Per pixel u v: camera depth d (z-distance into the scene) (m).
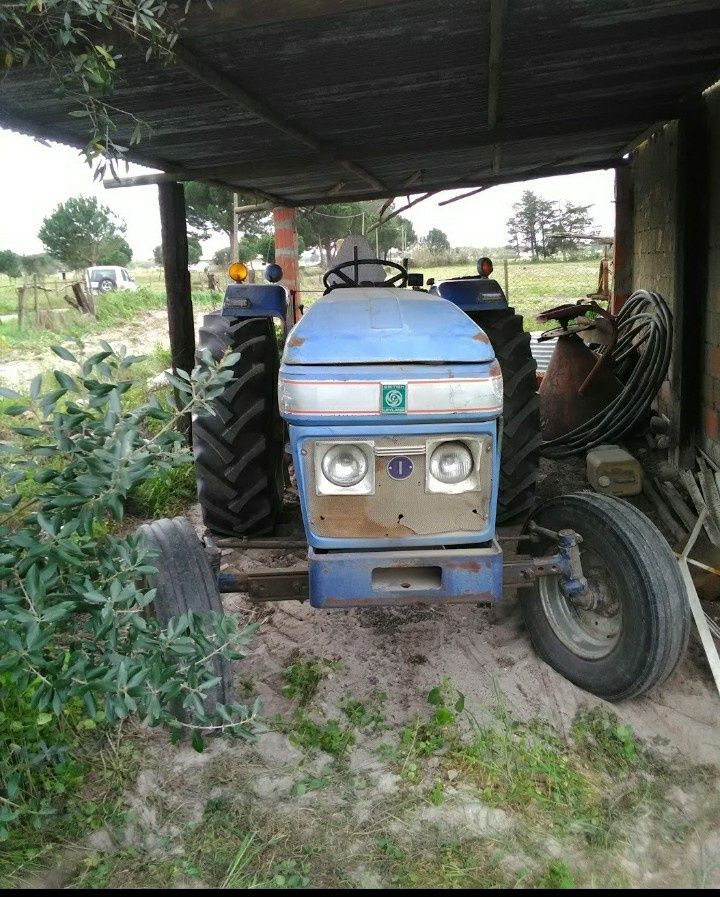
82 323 18.02
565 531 3.17
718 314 4.89
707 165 5.00
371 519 2.58
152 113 4.41
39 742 2.54
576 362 6.46
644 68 4.25
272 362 3.74
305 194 8.40
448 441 2.52
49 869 2.31
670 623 2.86
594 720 2.99
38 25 2.51
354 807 2.56
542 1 3.16
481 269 4.68
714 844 2.42
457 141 5.41
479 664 3.36
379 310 2.85
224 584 2.98
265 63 3.67
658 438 6.00
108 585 2.25
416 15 3.19
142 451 2.22
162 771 2.72
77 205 40.12
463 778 2.70
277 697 3.16
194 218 32.03
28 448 2.19
